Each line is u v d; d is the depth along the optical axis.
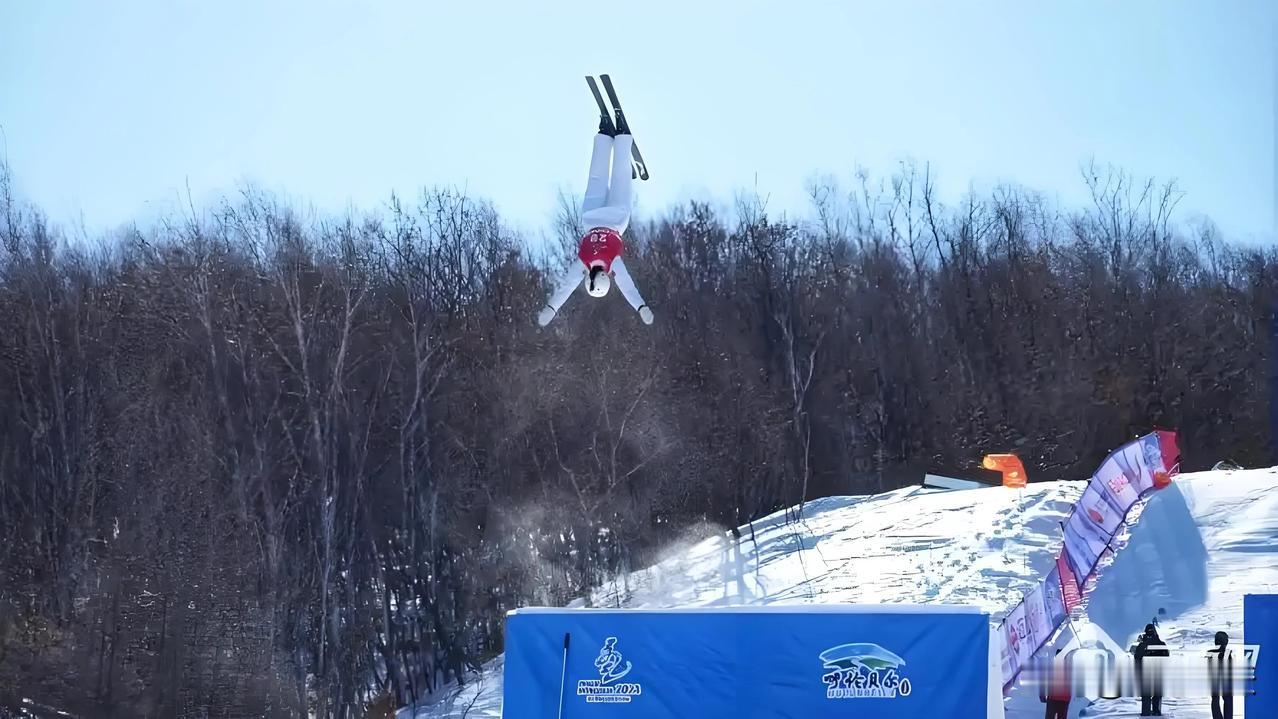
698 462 52.25
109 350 56.97
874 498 46.53
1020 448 61.84
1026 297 67.81
